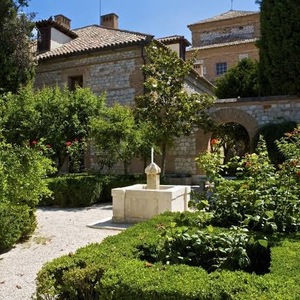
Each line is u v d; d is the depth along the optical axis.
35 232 6.62
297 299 2.11
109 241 3.60
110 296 2.48
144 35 15.84
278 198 4.32
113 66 15.64
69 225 7.30
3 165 5.40
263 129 12.42
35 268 4.57
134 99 13.84
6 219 5.41
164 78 13.14
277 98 12.81
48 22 17.45
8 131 11.52
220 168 4.86
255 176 4.65
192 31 29.92
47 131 12.13
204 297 2.26
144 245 3.47
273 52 13.09
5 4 14.13
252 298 2.13
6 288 3.88
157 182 7.84
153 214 7.14
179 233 3.32
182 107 12.80
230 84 20.25
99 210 9.29
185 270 2.68
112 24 20.88
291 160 4.83
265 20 13.60
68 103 12.62
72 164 14.08
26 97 12.56
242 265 2.98
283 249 3.25
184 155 14.69
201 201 4.29
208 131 13.16
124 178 11.60
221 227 4.25
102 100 13.33
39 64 17.19
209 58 27.89
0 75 14.16
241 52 26.83
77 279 2.74
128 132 10.90
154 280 2.48
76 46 17.05
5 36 14.23
